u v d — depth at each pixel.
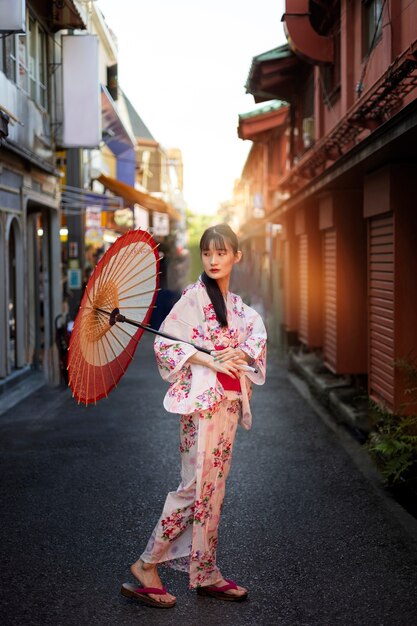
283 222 16.36
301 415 9.20
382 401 7.66
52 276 15.34
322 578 4.10
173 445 7.45
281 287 17.55
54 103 14.70
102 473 6.35
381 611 3.67
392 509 5.35
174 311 3.60
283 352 16.52
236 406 3.62
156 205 24.00
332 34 11.23
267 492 5.80
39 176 13.36
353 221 9.90
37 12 13.18
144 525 4.98
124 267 3.43
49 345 15.41
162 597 3.69
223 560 4.36
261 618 3.58
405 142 5.78
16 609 3.68
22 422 8.74
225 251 3.56
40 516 5.18
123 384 11.96
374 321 7.95
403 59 5.60
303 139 15.22
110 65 24.56
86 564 4.29
